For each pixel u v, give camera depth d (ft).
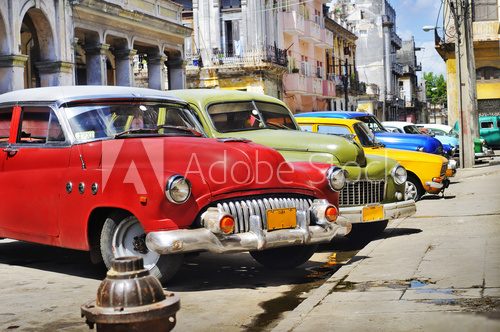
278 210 21.06
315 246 24.45
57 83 70.38
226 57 133.28
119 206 20.61
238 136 28.66
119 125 23.40
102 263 26.55
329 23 192.03
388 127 66.33
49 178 23.00
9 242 32.17
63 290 21.81
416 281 20.02
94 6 75.15
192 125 25.70
